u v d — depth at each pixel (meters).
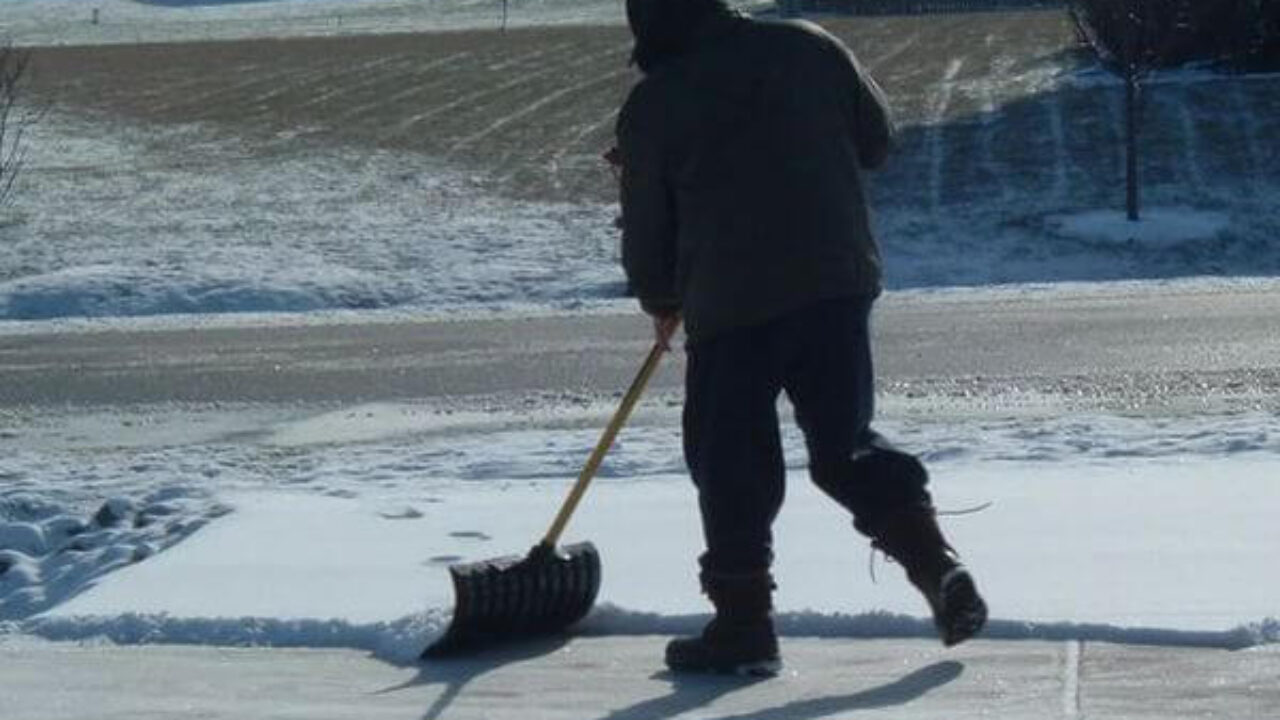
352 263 66.19
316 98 106.81
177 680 15.90
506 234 70.31
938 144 81.31
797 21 15.82
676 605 17.44
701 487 15.54
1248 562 17.91
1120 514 20.30
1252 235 68.69
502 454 28.33
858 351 15.38
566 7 181.88
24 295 61.22
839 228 15.26
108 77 119.31
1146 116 83.56
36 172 86.50
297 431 33.91
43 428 35.69
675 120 15.29
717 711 14.45
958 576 15.12
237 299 61.03
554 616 16.83
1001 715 14.02
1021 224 69.56
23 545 22.67
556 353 42.66
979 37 116.50
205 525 22.02
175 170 86.19
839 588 17.64
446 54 125.12
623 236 15.78
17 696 15.48
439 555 19.89
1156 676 14.85
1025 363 37.88
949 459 25.61
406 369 41.25
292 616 17.48
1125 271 65.12
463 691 15.30
